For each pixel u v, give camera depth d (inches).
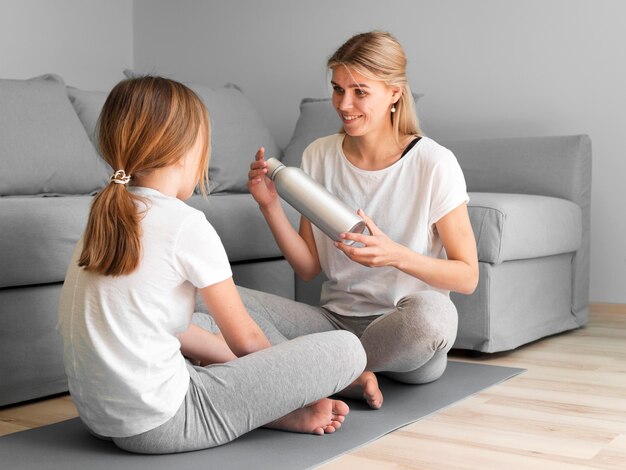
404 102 82.7
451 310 77.2
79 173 119.3
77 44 179.3
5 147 110.8
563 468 64.1
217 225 107.6
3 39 164.9
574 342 118.9
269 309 84.9
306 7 168.7
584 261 130.3
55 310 87.2
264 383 65.7
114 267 59.7
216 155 136.6
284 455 65.5
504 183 133.3
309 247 88.2
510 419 77.7
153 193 62.5
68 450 67.7
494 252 106.0
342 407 71.9
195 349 73.1
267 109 175.5
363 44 78.2
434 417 78.0
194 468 62.4
